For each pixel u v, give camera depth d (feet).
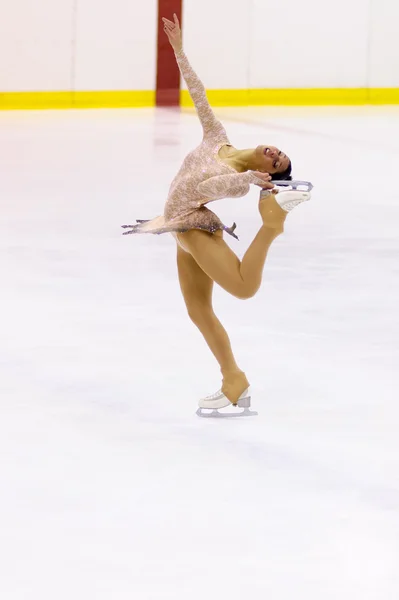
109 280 90.58
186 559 43.91
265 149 55.72
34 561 43.50
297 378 67.15
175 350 72.23
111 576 42.39
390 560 44.24
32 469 52.75
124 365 69.05
